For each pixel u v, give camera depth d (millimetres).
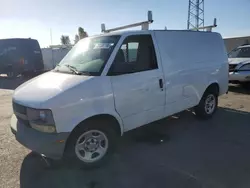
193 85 4812
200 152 3822
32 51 14500
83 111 3105
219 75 5500
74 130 3105
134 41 3816
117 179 3121
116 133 3596
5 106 7289
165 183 3006
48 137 2932
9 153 3857
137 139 4391
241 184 2943
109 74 3393
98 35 4094
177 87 4422
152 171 3293
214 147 4000
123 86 3500
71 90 3049
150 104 3961
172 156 3707
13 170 3357
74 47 4406
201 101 5215
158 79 4023
